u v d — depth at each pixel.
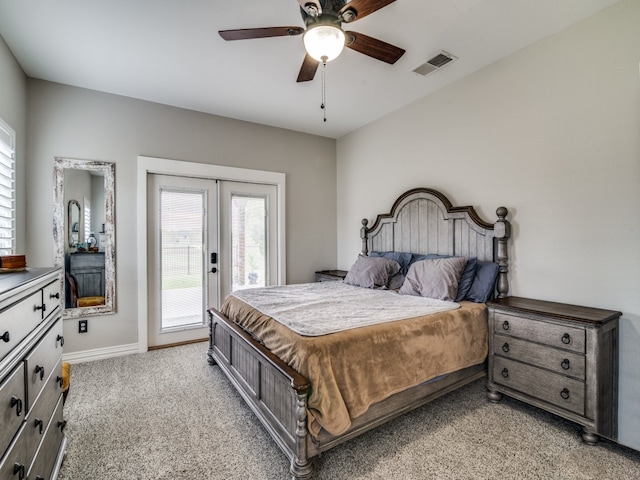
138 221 3.30
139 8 2.00
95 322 3.11
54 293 1.50
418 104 3.38
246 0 1.94
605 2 1.99
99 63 2.64
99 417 2.07
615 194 2.02
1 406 0.92
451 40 2.36
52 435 1.42
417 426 1.97
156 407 2.19
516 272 2.54
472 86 2.84
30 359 1.16
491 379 2.27
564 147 2.25
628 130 1.96
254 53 2.51
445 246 3.04
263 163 4.07
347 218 4.49
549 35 2.31
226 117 3.82
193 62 2.63
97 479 1.54
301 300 2.50
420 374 1.89
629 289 1.96
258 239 4.12
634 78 1.94
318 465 1.62
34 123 2.85
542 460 1.67
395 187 3.70
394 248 3.61
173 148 3.49
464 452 1.73
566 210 2.24
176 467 1.62
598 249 2.09
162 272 3.50
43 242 2.88
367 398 1.66
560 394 1.89
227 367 2.49
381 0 1.53
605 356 1.83
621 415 1.96
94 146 3.10
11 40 2.31
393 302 2.42
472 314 2.24
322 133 4.46
